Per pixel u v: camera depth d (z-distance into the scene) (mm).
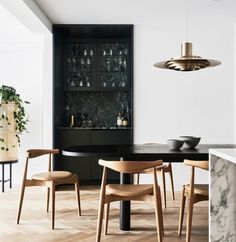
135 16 5121
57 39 5633
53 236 3102
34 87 6059
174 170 5434
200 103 5504
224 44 5492
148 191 2873
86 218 3717
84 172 5742
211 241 1816
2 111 5312
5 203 4434
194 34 5500
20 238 3043
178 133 5508
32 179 3529
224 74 5488
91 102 6238
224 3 4539
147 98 5527
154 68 5523
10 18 5207
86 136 5711
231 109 5492
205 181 5434
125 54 6035
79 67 6000
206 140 5500
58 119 5695
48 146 5402
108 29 5594
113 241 2971
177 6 4664
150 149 3379
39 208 4160
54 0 4387
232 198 1820
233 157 1504
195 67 3496
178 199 4691
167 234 3168
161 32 5508
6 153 5332
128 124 6004
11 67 6047
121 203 3314
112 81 6016
